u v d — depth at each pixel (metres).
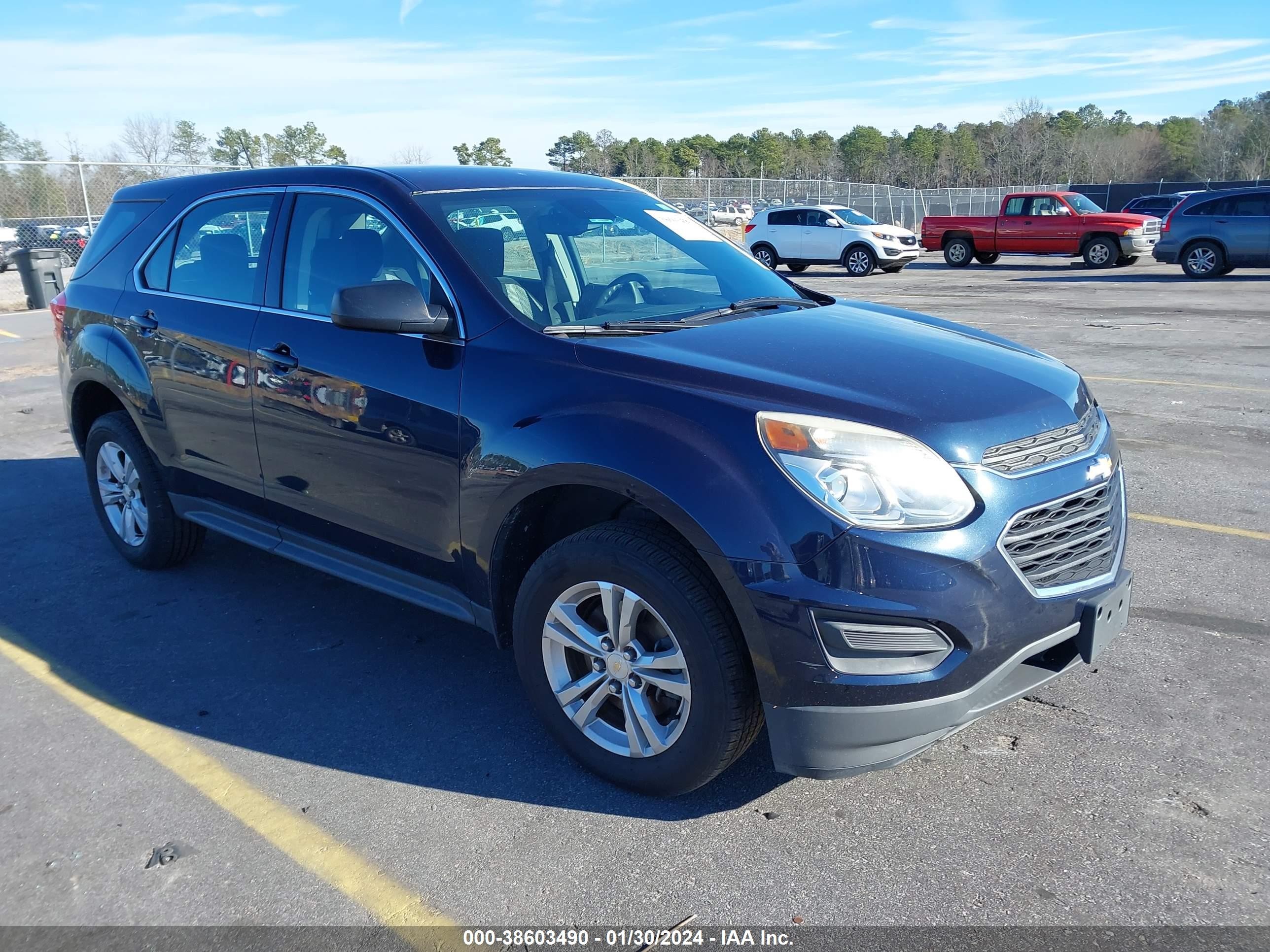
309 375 3.52
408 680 3.72
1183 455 6.51
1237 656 3.72
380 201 3.54
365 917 2.47
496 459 2.96
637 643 2.83
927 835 2.73
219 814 2.91
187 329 4.05
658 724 2.83
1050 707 3.40
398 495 3.32
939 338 3.32
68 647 4.02
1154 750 3.11
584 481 2.76
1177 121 112.38
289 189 3.88
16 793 3.04
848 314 3.61
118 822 2.88
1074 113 111.81
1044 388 2.93
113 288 4.54
